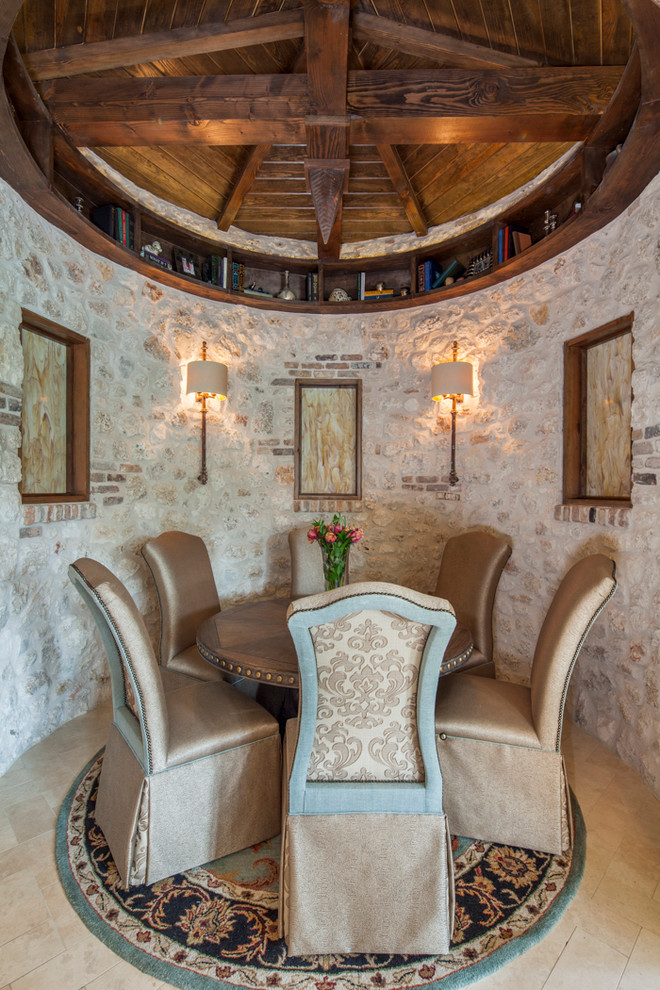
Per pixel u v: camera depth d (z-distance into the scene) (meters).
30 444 2.28
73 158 2.30
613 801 1.84
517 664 2.82
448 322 3.18
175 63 2.14
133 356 2.83
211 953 1.24
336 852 1.24
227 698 1.77
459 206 3.02
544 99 1.92
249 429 3.36
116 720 1.66
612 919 1.34
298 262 3.34
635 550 2.02
